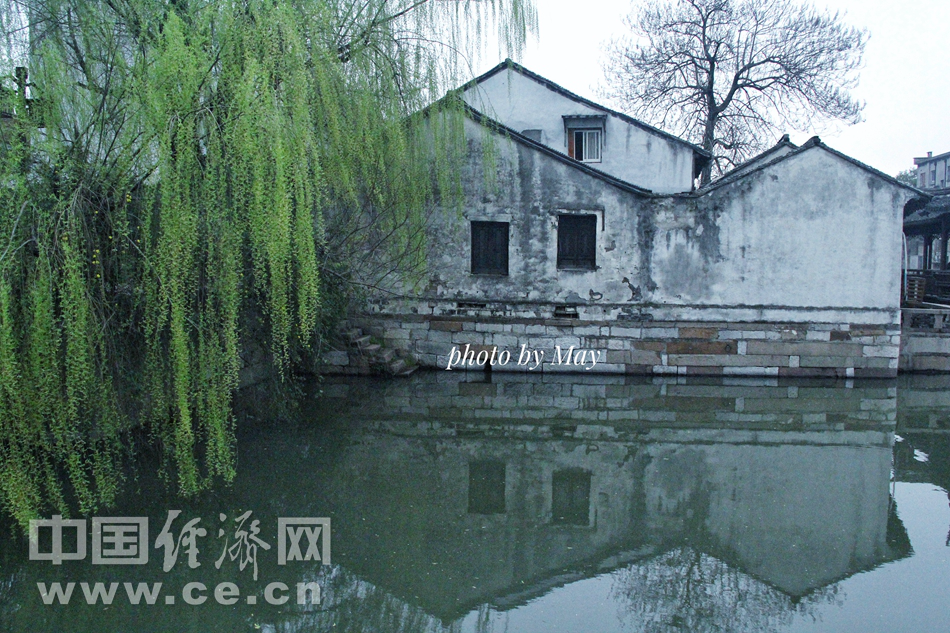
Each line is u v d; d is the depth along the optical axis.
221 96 6.32
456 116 11.02
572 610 5.82
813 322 13.59
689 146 17.70
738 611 5.78
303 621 5.61
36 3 6.65
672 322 13.77
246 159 5.98
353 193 9.10
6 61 5.87
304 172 6.49
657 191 17.81
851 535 7.20
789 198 13.44
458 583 6.20
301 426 10.41
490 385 13.09
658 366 13.84
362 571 6.34
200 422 6.82
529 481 8.57
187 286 6.25
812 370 13.69
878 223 13.38
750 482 8.62
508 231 13.91
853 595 6.04
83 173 5.82
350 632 5.51
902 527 7.39
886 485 8.54
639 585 6.24
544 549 6.86
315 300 6.81
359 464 8.99
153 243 6.13
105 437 6.16
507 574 6.36
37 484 5.79
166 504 7.30
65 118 6.03
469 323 14.09
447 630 5.51
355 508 7.66
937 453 9.73
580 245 13.96
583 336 13.92
